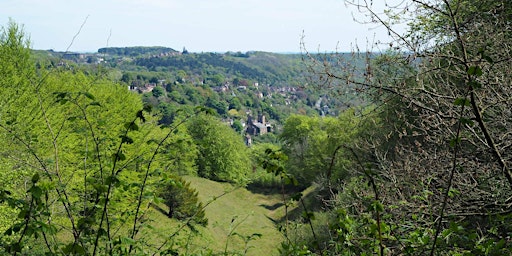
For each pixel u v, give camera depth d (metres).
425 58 4.88
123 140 2.90
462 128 5.73
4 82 13.35
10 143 6.76
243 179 3.73
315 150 38.09
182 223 3.83
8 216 8.88
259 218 35.28
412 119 8.37
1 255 2.92
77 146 10.74
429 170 5.50
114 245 3.10
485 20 5.83
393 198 5.19
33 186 2.42
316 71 5.13
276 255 9.95
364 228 3.63
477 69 2.79
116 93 21.45
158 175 3.28
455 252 3.44
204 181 45.78
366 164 2.71
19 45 15.52
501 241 2.85
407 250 3.29
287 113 123.88
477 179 5.63
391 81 5.16
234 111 123.50
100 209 3.04
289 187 40.94
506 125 5.56
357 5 4.39
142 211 3.57
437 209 4.75
